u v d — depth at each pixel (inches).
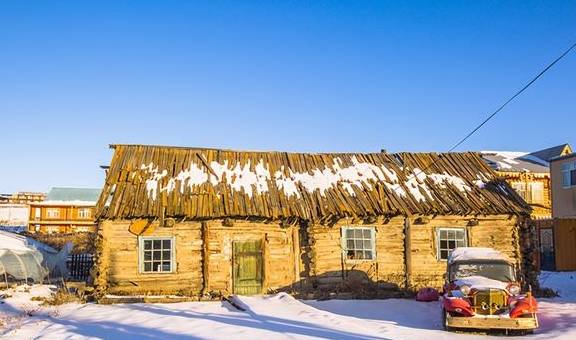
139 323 538.6
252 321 536.1
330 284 760.3
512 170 1626.5
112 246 717.9
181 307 646.5
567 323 533.0
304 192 805.9
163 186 773.9
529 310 481.4
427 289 715.4
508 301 490.9
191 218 729.6
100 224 715.4
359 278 766.5
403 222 787.4
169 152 866.8
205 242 735.7
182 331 493.7
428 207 784.3
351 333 473.1
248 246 752.3
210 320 546.6
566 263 1141.7
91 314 601.0
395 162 925.8
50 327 522.6
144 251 725.3
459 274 555.2
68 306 668.1
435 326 531.2
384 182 848.9
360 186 833.5
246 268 747.4
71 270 1022.4
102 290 703.1
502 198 822.5
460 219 799.7
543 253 1184.2
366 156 942.4
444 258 789.2
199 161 852.0
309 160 910.4
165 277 725.9
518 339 464.1
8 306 676.1
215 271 737.0
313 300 718.5
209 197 760.3
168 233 734.5
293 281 754.2
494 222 803.4
